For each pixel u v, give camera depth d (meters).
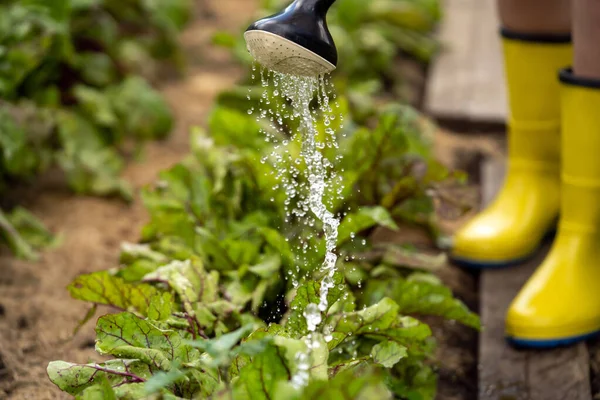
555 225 4.08
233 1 8.67
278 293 3.04
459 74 6.39
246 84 5.43
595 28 3.09
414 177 3.42
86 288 2.80
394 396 2.78
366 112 4.66
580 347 3.30
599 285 3.37
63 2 4.82
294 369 2.03
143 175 5.09
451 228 4.43
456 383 3.29
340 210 3.38
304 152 2.61
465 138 5.61
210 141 3.76
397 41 6.81
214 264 3.14
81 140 4.90
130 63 6.09
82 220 4.50
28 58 4.46
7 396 2.93
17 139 4.25
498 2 3.85
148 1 6.32
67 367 2.32
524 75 3.83
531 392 3.15
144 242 3.50
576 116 3.24
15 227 4.22
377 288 3.01
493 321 3.59
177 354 2.40
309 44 2.20
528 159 3.98
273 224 3.34
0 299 3.65
